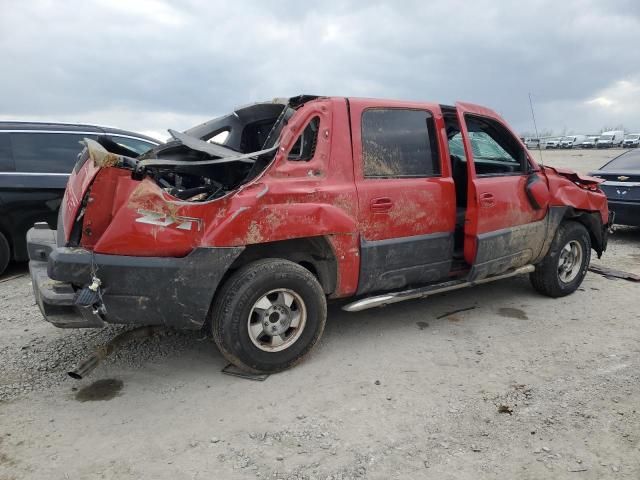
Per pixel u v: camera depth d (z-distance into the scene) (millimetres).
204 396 3395
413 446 2824
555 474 2576
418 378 3617
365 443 2859
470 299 5324
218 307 3438
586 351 4043
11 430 3018
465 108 4586
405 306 5098
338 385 3521
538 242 4965
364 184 3879
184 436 2947
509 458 2707
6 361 3922
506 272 4914
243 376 3656
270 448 2826
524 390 3424
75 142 6504
